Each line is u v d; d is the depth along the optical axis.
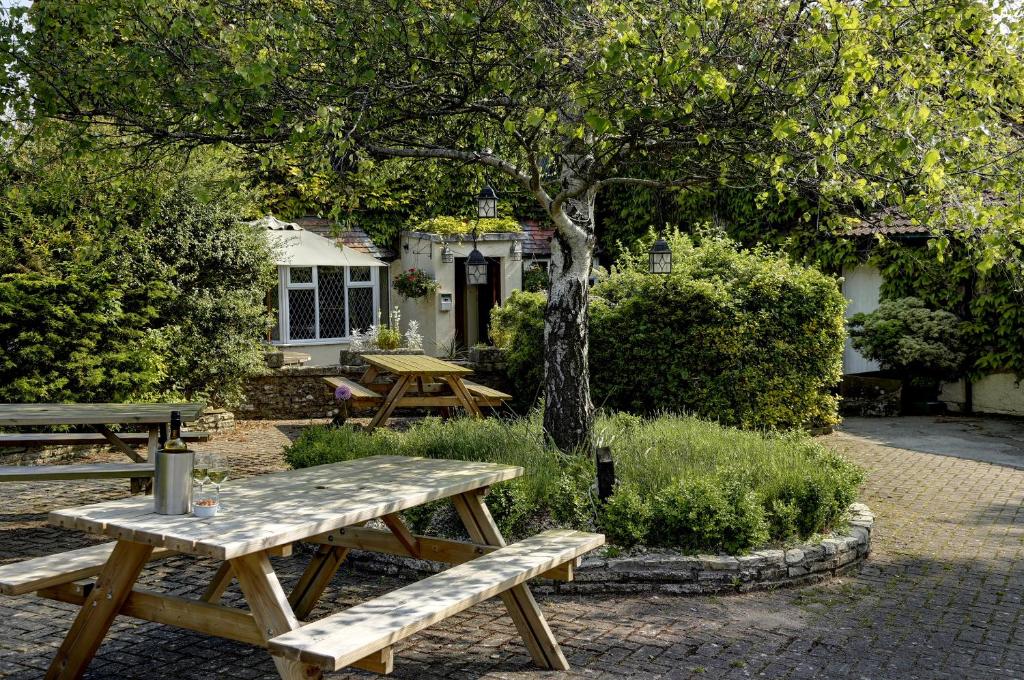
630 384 13.77
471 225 20.27
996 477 11.31
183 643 5.30
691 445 8.67
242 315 13.93
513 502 6.94
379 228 20.81
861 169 7.23
